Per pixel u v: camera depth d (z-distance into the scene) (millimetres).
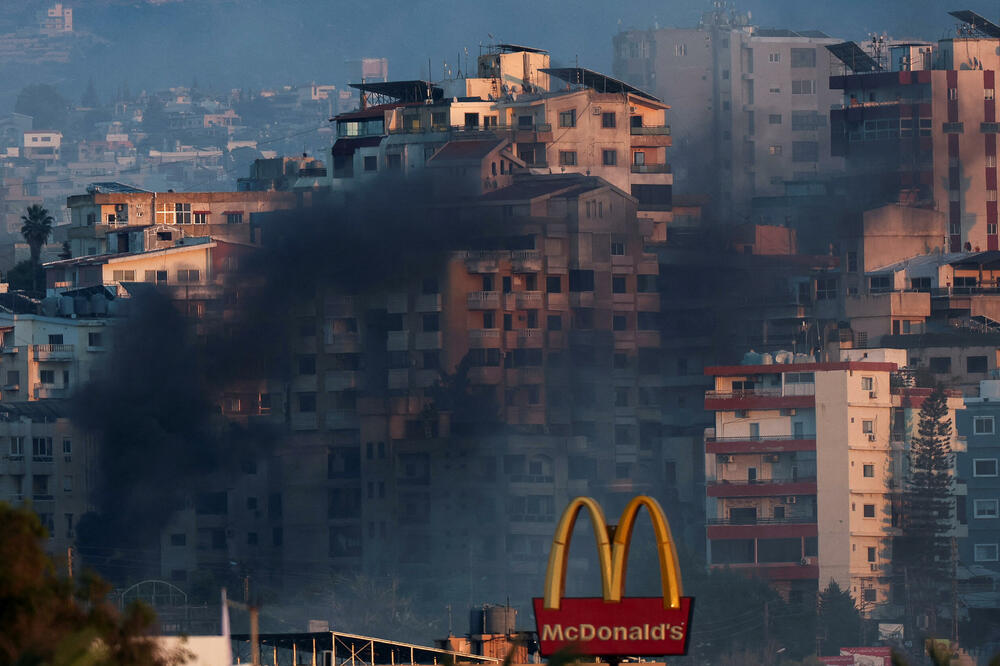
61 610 149625
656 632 181000
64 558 157125
